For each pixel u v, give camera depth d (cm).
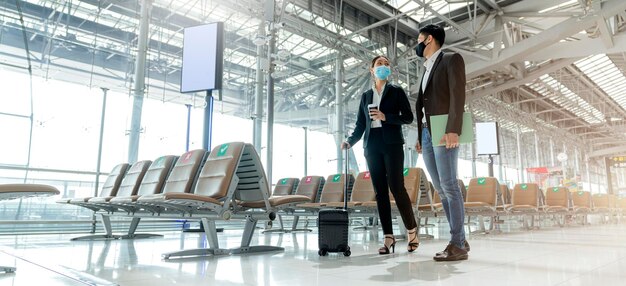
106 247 319
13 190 193
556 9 905
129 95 702
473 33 908
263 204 272
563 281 163
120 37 788
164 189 317
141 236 436
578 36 999
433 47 252
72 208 611
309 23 865
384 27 1037
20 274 183
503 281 163
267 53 802
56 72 738
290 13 858
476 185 553
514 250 296
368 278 171
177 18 841
